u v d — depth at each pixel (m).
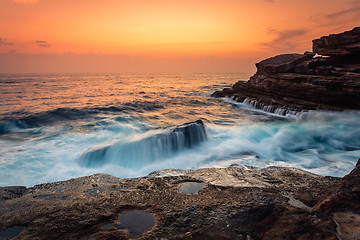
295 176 4.39
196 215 2.82
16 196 3.60
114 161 9.10
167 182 4.07
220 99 30.58
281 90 22.03
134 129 15.70
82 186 3.94
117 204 3.22
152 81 92.81
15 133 14.64
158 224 2.69
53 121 17.89
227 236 2.26
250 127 15.67
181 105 27.03
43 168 8.45
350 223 2.15
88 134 14.04
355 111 15.53
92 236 2.50
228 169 4.84
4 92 40.25
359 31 18.67
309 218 2.34
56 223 2.77
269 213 2.65
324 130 14.08
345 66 19.62
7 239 2.50
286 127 15.54
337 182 3.93
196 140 11.16
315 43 22.77
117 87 56.88
